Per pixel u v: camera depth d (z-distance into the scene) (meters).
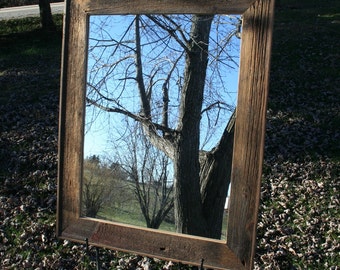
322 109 8.59
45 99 9.79
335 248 4.89
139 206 3.08
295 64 10.96
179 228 3.00
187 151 3.01
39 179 6.54
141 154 3.12
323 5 16.59
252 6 2.62
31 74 11.73
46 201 5.96
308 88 9.59
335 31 13.02
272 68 10.84
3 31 16.53
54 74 11.57
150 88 3.09
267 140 7.60
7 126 8.55
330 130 7.76
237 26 2.75
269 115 8.53
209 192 2.92
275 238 5.12
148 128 3.10
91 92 3.06
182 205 3.01
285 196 5.99
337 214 5.52
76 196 3.07
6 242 5.13
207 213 2.89
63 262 4.77
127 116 3.12
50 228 5.33
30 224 5.45
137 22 3.03
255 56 2.62
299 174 6.55
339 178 6.36
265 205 5.86
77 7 3.03
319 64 10.84
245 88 2.65
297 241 5.04
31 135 8.07
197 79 2.93
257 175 2.62
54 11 19.38
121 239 2.98
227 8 2.69
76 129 3.05
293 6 16.94
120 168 3.12
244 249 2.66
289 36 13.01
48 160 7.11
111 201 3.10
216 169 2.90
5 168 6.95
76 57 3.04
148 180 3.09
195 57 2.93
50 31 15.91
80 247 4.96
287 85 9.80
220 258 2.72
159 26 3.00
